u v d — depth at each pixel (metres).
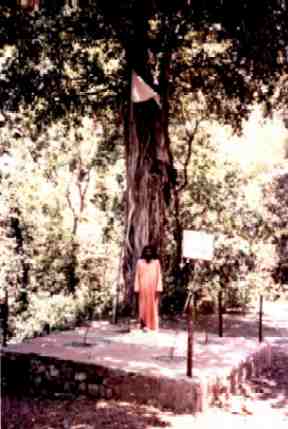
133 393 7.55
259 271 17.52
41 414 7.02
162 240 14.20
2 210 16.81
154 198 14.02
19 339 12.66
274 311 17.30
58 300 14.47
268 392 8.34
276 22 13.16
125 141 14.53
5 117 16.03
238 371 8.38
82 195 22.69
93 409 7.24
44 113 16.72
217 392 7.64
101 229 20.50
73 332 10.63
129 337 10.23
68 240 18.88
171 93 17.23
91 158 21.50
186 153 19.41
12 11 13.54
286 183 22.72
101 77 16.27
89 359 8.06
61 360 8.04
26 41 14.35
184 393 7.24
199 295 16.59
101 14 14.42
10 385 8.30
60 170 22.14
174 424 6.74
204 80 17.55
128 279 13.94
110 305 14.58
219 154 19.45
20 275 16.28
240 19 13.29
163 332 11.02
